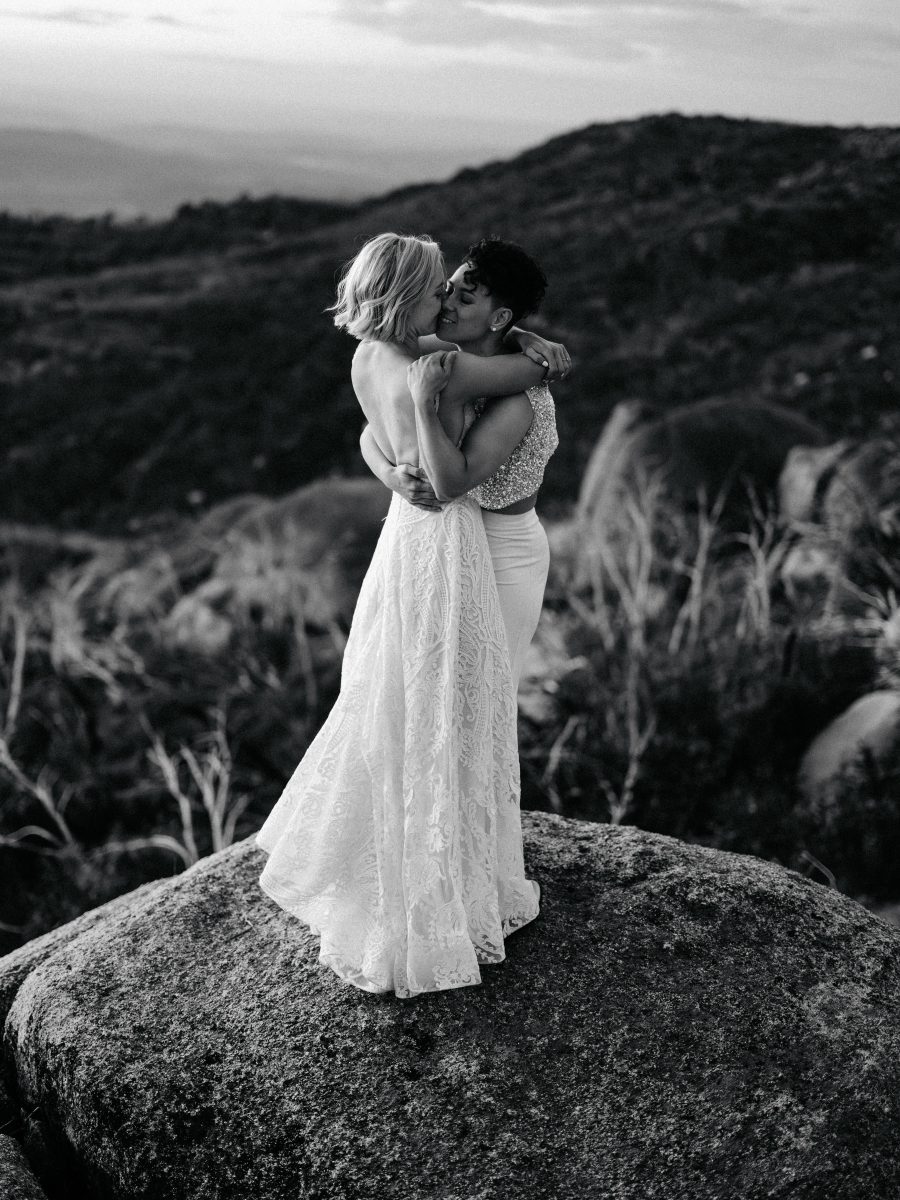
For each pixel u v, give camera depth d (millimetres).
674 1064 2762
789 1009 2896
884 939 3168
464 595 2951
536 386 2889
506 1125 2646
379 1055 2822
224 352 28953
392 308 2773
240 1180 2658
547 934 3160
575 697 9039
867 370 19391
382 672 3002
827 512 10883
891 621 8820
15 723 10273
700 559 10266
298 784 3229
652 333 24344
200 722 10109
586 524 12930
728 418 12469
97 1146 2830
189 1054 2891
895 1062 2754
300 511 13586
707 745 8180
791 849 7141
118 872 8062
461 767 2994
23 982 3312
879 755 7590
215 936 3273
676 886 3309
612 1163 2557
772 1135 2572
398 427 2854
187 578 14242
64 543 18328
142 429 25203
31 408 26828
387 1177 2572
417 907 2934
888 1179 2514
